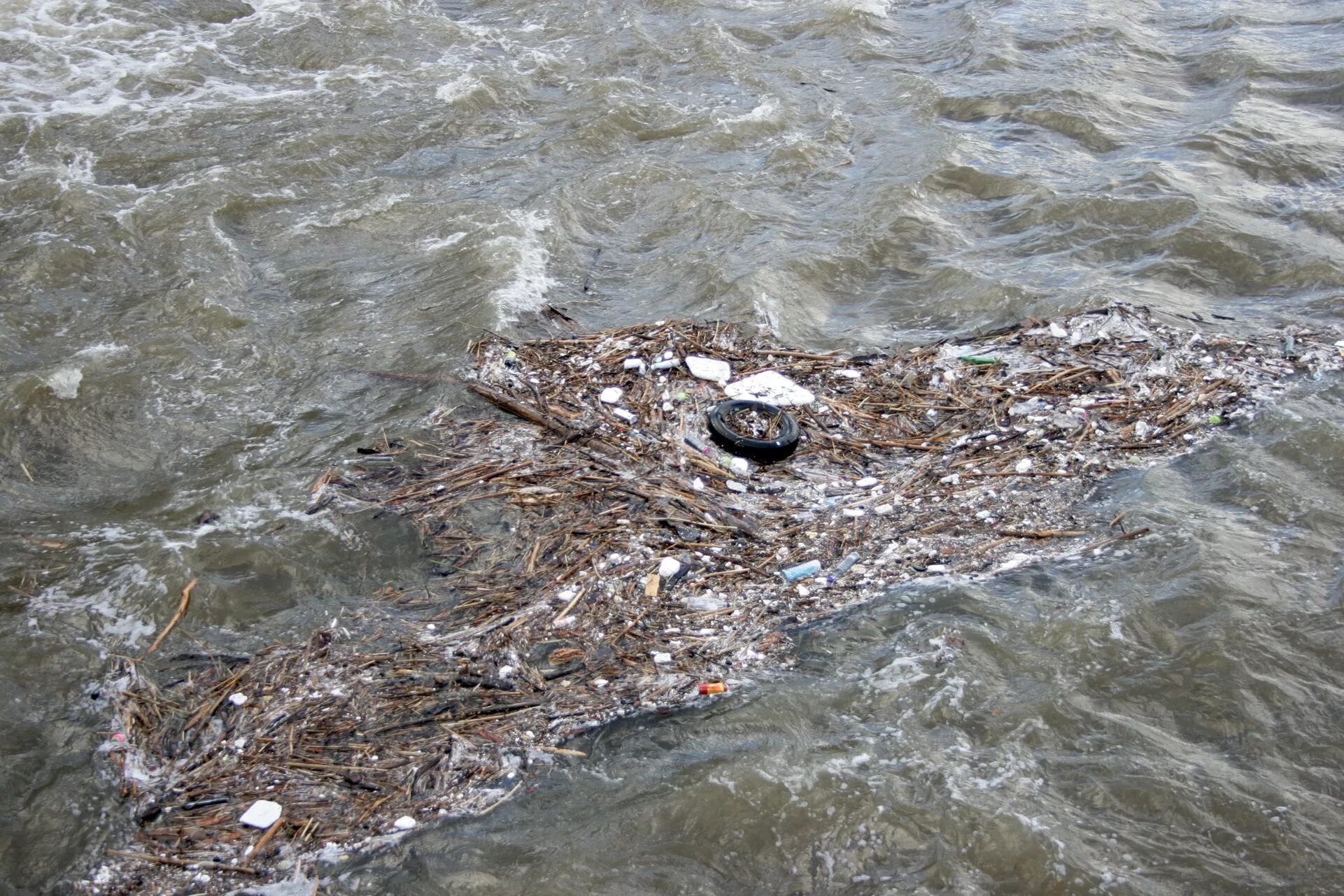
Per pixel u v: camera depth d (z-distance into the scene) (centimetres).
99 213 1088
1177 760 566
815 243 1080
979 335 945
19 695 599
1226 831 530
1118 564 692
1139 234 1093
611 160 1255
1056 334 931
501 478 763
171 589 664
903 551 711
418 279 1012
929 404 853
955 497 760
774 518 739
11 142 1240
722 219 1115
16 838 526
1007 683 612
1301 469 773
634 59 1539
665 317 962
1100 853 518
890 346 931
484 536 715
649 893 503
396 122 1324
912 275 1045
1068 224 1117
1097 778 557
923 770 558
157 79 1412
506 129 1323
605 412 829
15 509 737
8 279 981
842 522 737
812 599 674
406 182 1190
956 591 674
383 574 687
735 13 1720
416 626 648
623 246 1094
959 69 1502
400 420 824
